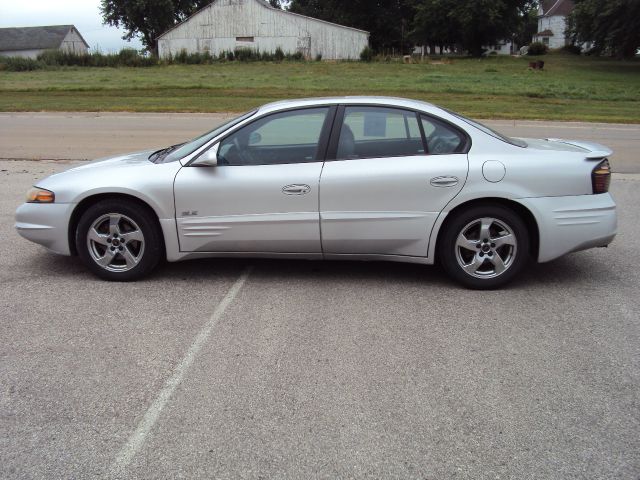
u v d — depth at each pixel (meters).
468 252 4.91
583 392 3.36
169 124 15.70
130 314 4.41
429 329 4.18
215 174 4.83
